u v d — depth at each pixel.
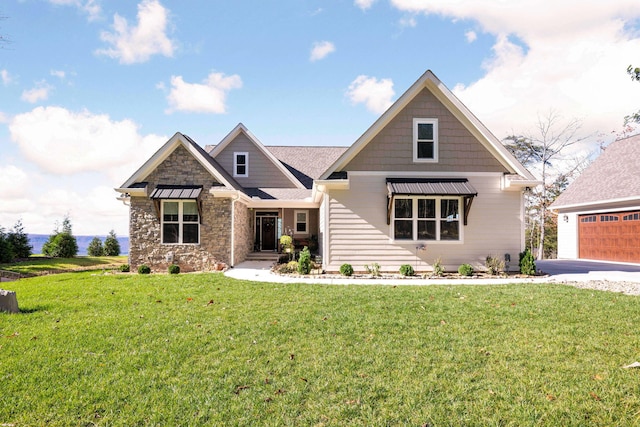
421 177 13.92
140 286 10.90
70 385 4.15
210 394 3.92
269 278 12.70
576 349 5.20
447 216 13.94
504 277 12.88
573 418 3.44
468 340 5.61
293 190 21.20
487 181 13.95
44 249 24.50
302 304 8.14
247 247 20.27
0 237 20.05
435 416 3.48
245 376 4.36
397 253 13.83
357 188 13.92
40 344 5.49
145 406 3.69
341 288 10.27
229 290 10.03
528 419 3.44
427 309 7.61
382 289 10.05
